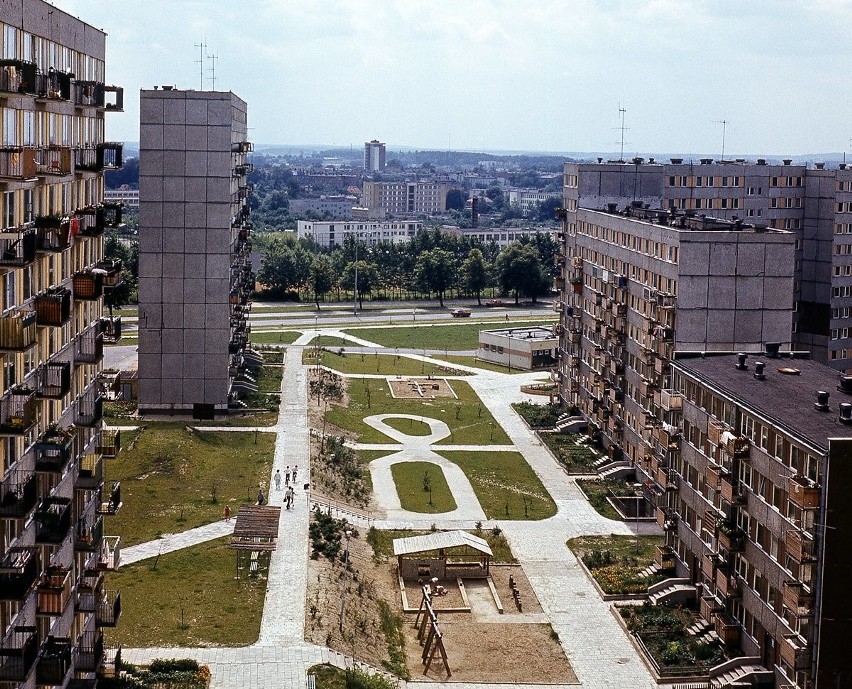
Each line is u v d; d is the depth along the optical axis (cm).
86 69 7244
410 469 14350
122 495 11812
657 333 12400
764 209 19212
